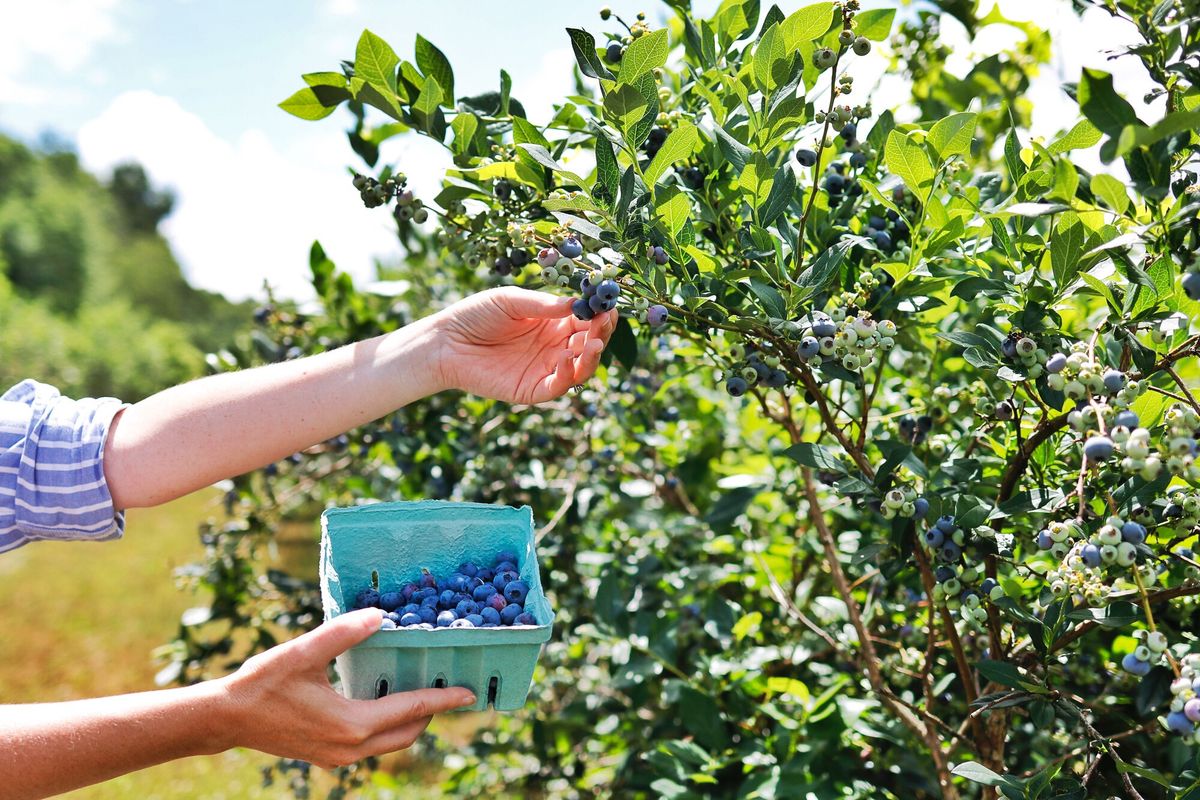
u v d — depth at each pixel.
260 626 2.57
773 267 1.29
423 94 1.39
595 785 2.53
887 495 1.25
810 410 1.95
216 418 1.35
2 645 6.48
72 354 17.00
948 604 1.33
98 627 6.88
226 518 2.73
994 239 1.30
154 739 1.10
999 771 1.41
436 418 2.42
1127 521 1.10
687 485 2.54
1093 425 1.00
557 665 2.62
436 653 1.14
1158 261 1.11
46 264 24.25
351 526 1.41
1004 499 1.30
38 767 1.06
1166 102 1.14
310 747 1.12
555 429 2.59
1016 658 1.32
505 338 1.40
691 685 1.92
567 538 2.51
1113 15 1.15
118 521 1.35
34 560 8.46
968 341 1.21
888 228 1.44
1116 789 1.66
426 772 3.89
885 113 1.45
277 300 2.54
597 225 1.20
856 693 1.95
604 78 1.16
